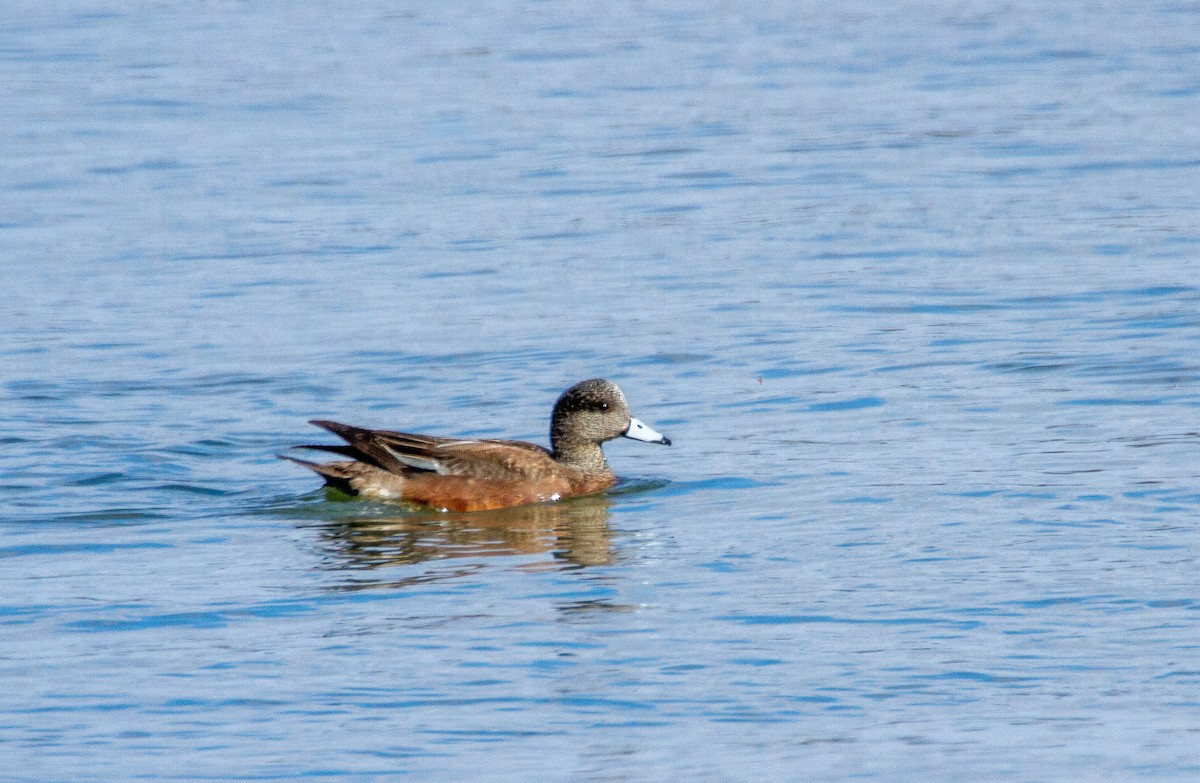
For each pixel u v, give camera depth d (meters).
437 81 40.97
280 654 11.41
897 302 22.19
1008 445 16.31
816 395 18.44
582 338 20.92
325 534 14.59
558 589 12.76
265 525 14.90
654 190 29.70
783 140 33.75
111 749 9.93
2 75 42.06
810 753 9.74
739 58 43.25
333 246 26.05
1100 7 49.75
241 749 9.91
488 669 11.08
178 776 9.56
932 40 45.19
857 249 25.12
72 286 23.92
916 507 14.54
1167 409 17.25
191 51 45.31
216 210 28.69
